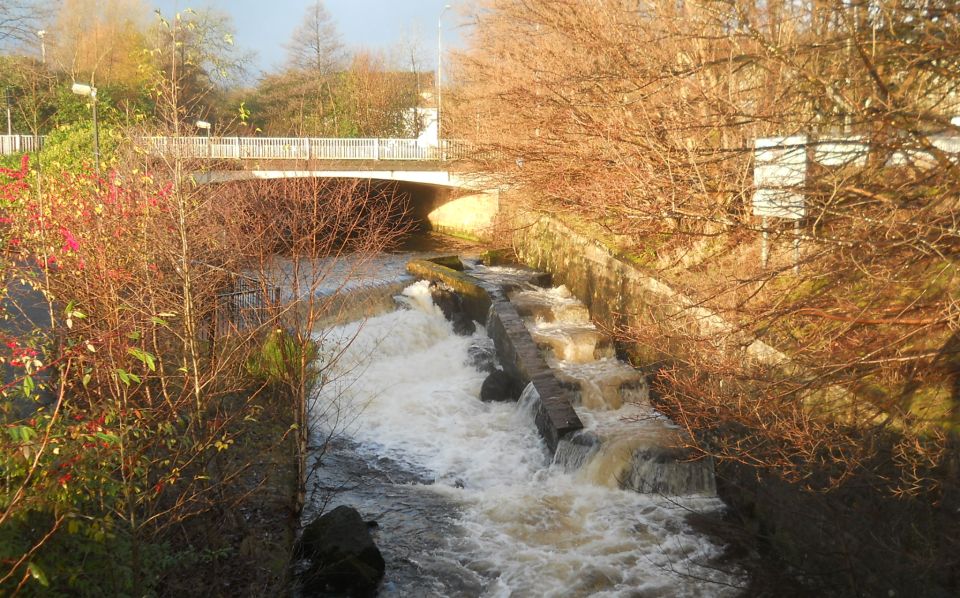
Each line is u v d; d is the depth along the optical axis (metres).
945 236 7.41
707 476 11.72
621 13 15.66
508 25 23.06
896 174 8.73
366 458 13.35
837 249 8.50
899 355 8.11
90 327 7.86
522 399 15.17
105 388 7.51
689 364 10.32
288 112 44.41
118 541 6.21
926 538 7.29
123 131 14.17
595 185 16.97
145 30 39.53
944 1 7.34
